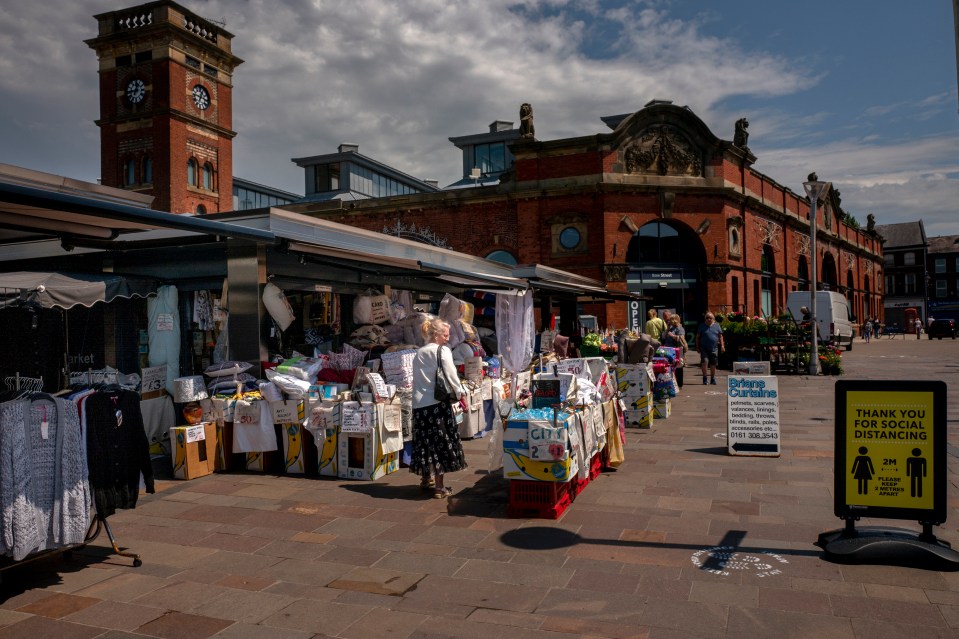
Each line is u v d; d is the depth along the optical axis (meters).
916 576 4.28
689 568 4.49
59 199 3.88
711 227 29.77
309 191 46.03
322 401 7.41
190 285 8.99
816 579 4.26
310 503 6.27
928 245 86.12
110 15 39.97
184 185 39.09
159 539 5.30
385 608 3.98
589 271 28.12
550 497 5.66
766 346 20.02
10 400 4.29
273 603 4.08
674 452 8.36
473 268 13.46
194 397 7.60
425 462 6.36
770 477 6.97
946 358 25.75
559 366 7.60
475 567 4.61
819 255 46.47
